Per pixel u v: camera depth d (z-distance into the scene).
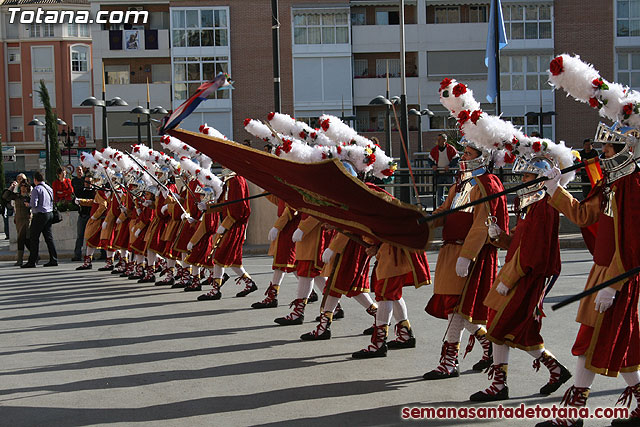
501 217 6.82
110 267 16.94
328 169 7.02
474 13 44.66
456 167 19.28
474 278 6.93
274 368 7.68
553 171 5.85
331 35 44.16
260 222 20.97
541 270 6.14
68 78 65.06
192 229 13.48
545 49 43.31
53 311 11.55
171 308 11.49
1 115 64.88
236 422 6.00
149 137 31.31
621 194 5.42
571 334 8.74
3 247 24.02
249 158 7.54
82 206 19.41
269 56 44.53
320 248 9.91
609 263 5.49
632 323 5.55
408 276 7.99
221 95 44.47
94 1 46.59
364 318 10.29
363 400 6.52
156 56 46.41
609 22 43.25
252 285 12.39
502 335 6.30
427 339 8.82
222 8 44.66
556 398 6.41
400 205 6.92
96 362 8.16
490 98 22.75
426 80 44.38
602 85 5.49
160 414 6.26
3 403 6.70
